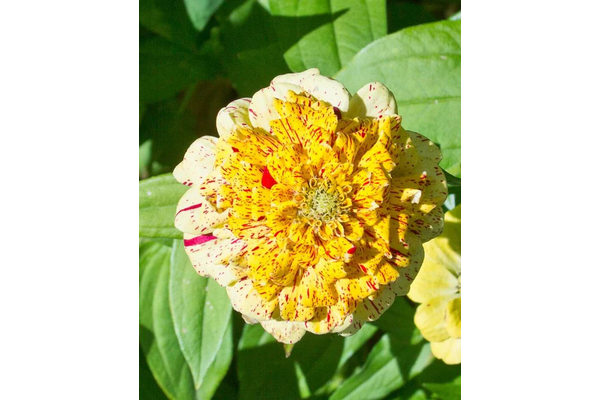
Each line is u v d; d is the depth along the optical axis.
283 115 0.28
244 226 0.28
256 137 0.28
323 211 0.28
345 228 0.28
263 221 0.28
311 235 0.28
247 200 0.28
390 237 0.28
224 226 0.29
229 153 0.28
